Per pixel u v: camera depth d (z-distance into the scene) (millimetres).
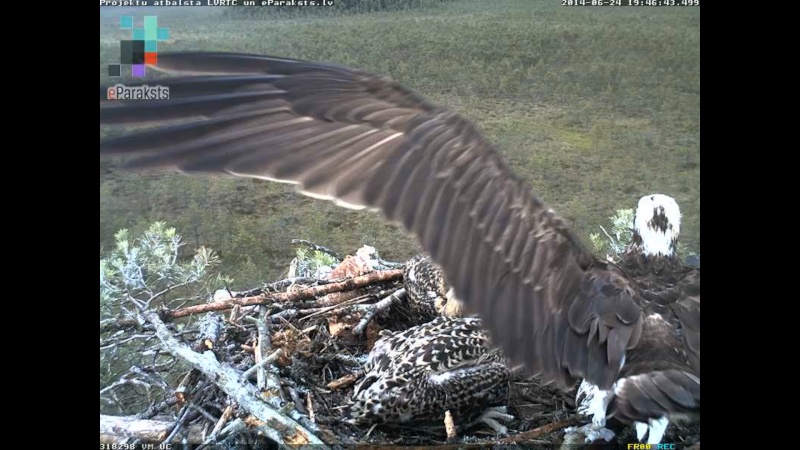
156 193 11523
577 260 3262
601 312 3316
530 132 14391
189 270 6414
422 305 5758
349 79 2846
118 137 2525
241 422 4352
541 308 3189
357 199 2762
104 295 5293
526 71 17203
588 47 17953
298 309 5691
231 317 5480
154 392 5691
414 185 2834
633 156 13367
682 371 3291
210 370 4543
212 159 2596
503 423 4973
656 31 18125
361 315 5801
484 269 3012
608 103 16391
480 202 2938
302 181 2709
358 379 5184
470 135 2904
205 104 2650
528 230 3080
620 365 3303
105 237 9539
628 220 6461
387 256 10148
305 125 2756
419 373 4758
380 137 2836
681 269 3850
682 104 16125
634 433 4328
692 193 11906
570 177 12484
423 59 17234
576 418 4500
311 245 7184
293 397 4773
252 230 10688
